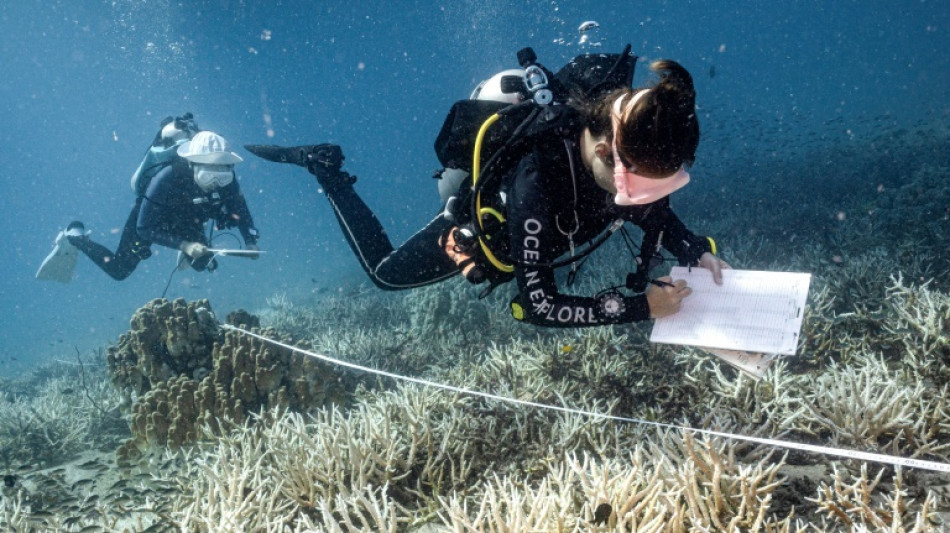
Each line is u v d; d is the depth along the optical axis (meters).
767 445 3.32
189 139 7.37
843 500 2.70
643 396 4.32
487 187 2.38
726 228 10.59
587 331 5.49
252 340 5.52
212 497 3.60
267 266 29.08
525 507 3.09
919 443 3.23
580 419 3.82
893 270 6.41
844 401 3.46
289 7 52.25
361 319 10.66
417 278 3.27
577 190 2.15
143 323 5.73
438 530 3.10
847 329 4.95
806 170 15.11
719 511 2.76
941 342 4.04
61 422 6.12
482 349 7.06
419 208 37.78
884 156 14.36
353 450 3.71
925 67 48.06
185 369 5.71
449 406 4.64
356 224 3.65
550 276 2.27
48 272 9.19
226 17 51.75
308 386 5.38
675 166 1.83
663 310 2.34
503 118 2.31
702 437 3.48
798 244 8.94
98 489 4.64
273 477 3.82
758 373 2.22
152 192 7.00
